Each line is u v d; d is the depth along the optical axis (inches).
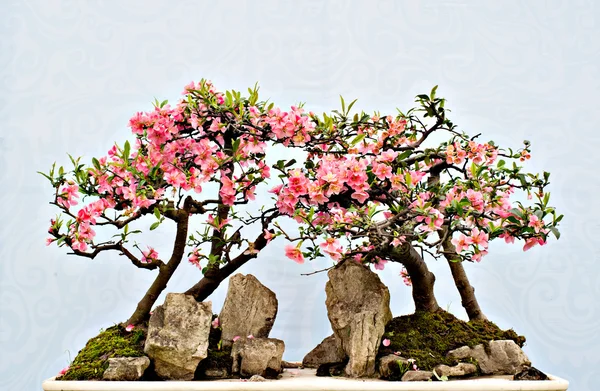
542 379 74.0
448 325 82.7
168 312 77.2
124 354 75.0
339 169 79.0
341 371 79.0
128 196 77.1
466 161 86.3
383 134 90.0
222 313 83.4
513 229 76.8
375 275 83.8
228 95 80.6
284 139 82.3
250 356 76.1
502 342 79.2
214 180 82.3
